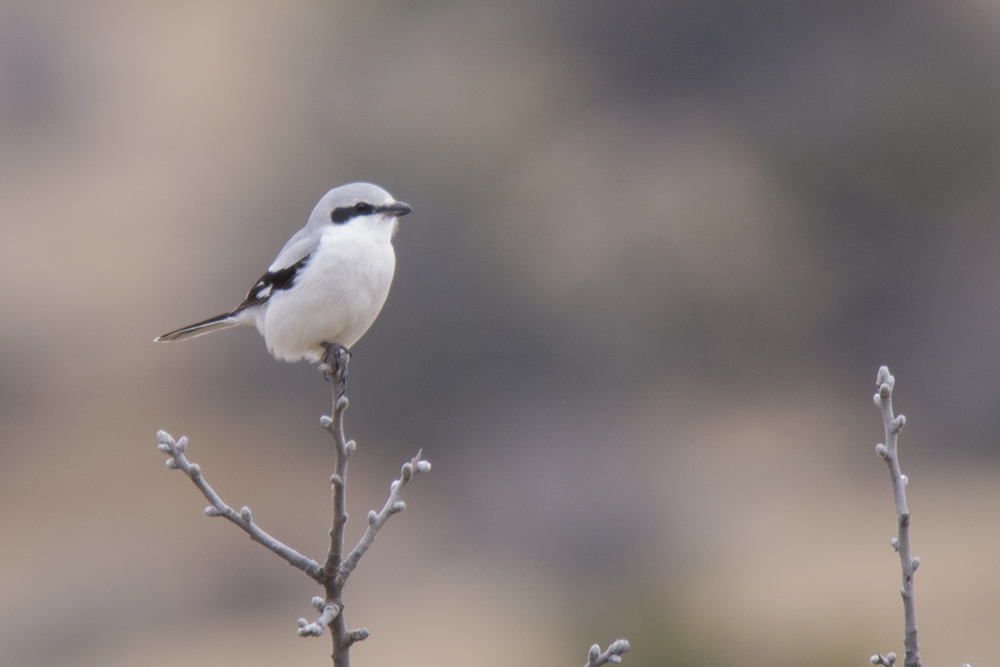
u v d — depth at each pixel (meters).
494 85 21.33
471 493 19.48
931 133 20.11
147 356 25.11
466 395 20.73
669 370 21.14
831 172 20.81
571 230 21.06
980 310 20.73
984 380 20.53
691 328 21.19
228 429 23.28
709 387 21.27
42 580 16.50
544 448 19.38
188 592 16.19
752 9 20.77
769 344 21.58
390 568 17.41
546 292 20.78
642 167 21.36
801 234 21.31
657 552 15.58
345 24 22.02
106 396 24.53
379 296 6.01
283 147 22.27
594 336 20.75
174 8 34.31
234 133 26.47
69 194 29.86
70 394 24.75
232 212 23.78
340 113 21.52
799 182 21.02
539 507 17.97
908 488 18.75
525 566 16.66
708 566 13.85
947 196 20.72
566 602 12.45
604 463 18.88
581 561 16.25
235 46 29.12
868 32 20.70
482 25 21.47
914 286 21.20
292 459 22.36
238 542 18.08
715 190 21.31
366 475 21.39
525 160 21.05
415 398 20.91
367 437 21.58
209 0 34.00
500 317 20.58
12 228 28.48
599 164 21.31
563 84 21.42
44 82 33.31
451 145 20.66
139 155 30.34
